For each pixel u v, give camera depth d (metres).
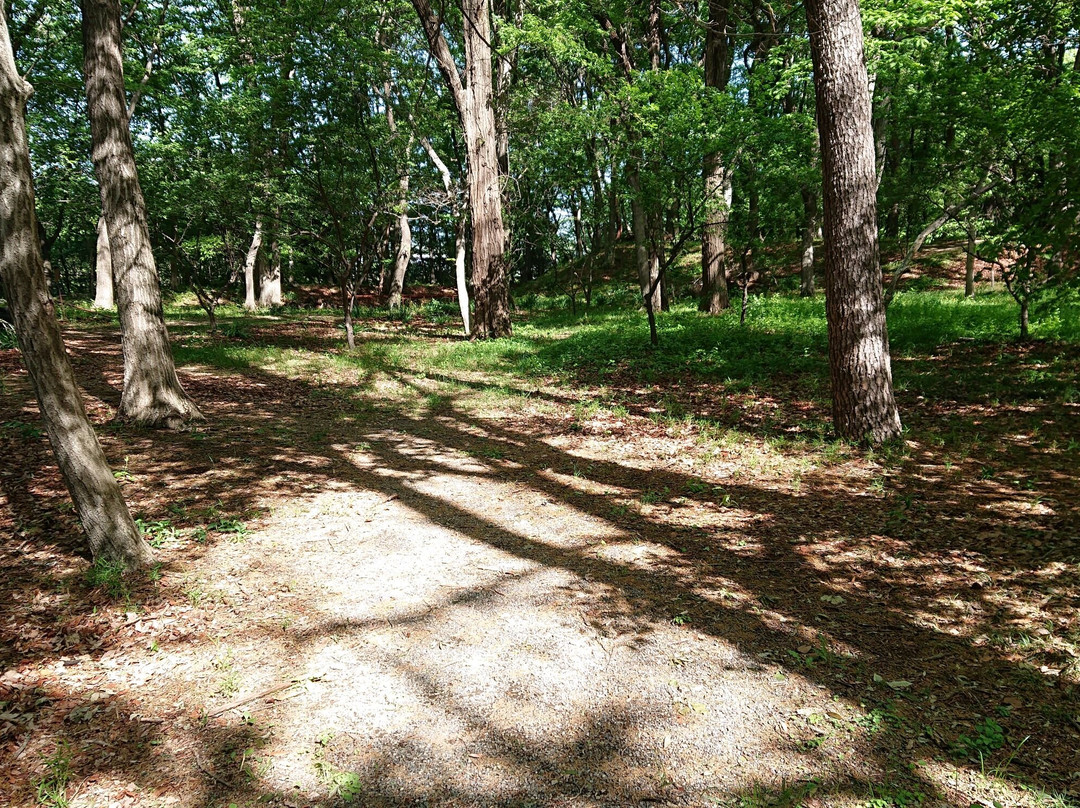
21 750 2.66
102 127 7.35
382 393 10.80
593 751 2.68
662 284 22.41
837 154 6.50
